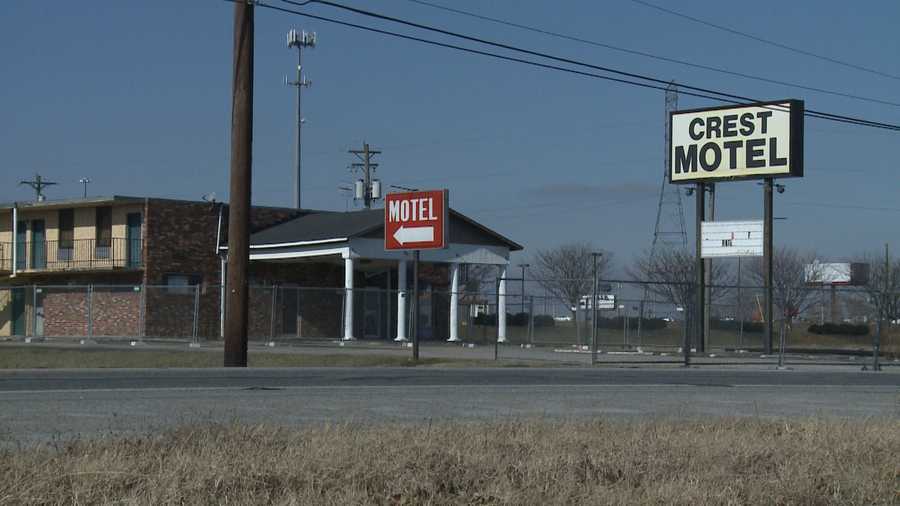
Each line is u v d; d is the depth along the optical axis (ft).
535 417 41.65
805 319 146.61
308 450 28.25
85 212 153.38
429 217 96.17
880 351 117.91
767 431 36.96
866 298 135.95
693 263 215.72
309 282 151.02
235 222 78.02
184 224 146.51
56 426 37.19
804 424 38.27
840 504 27.12
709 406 51.39
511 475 26.84
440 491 25.59
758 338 140.36
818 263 214.28
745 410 49.42
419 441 30.58
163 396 51.47
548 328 137.18
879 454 32.12
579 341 125.49
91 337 128.98
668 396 57.47
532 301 136.05
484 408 47.52
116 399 49.19
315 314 142.82
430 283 158.92
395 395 54.54
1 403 46.14
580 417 42.55
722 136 131.03
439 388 60.13
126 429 36.01
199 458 26.50
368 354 104.32
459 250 141.38
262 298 138.21
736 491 26.53
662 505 25.07
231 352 78.07
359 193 205.57
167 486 23.80
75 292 150.51
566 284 185.26
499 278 135.13
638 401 53.42
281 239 144.25
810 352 124.98
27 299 158.92
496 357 101.76
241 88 77.56
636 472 28.02
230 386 59.41
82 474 24.38
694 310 122.93
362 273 155.74
